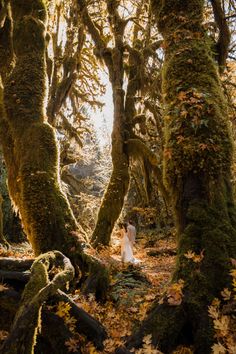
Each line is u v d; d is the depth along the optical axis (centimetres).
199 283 317
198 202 354
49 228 500
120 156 1419
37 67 610
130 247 1051
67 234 502
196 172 361
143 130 1547
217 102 386
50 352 333
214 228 342
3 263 370
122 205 1357
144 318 337
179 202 368
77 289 470
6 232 1340
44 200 514
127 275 663
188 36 422
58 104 1462
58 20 1555
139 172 1880
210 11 577
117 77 1470
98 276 477
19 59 613
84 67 1825
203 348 291
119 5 1425
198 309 305
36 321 297
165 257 1228
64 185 1848
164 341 297
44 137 559
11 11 681
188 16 433
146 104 1478
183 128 376
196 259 326
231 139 379
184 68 405
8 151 585
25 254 842
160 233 1811
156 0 460
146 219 2030
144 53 1365
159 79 1186
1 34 698
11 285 350
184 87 395
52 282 317
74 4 1422
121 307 463
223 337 289
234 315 301
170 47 431
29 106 585
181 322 305
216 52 476
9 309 334
